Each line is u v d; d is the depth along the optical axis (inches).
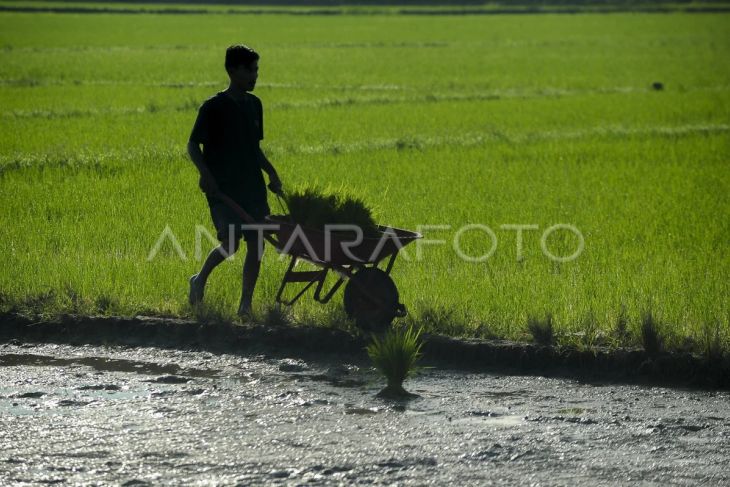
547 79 5575.8
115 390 1075.3
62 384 1093.1
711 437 949.8
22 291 1369.3
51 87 4608.8
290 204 1243.8
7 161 2468.0
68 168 2450.8
